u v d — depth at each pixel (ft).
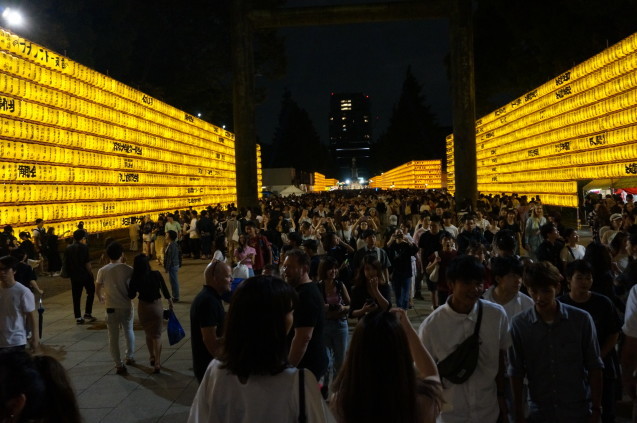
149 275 22.95
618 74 60.64
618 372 15.23
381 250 25.27
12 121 47.73
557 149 80.84
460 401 10.98
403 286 29.68
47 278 51.65
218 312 14.53
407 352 6.89
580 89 70.59
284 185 223.71
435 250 31.27
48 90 52.54
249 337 7.79
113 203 69.41
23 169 49.55
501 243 20.66
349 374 6.89
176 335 22.76
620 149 62.03
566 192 79.10
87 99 60.39
